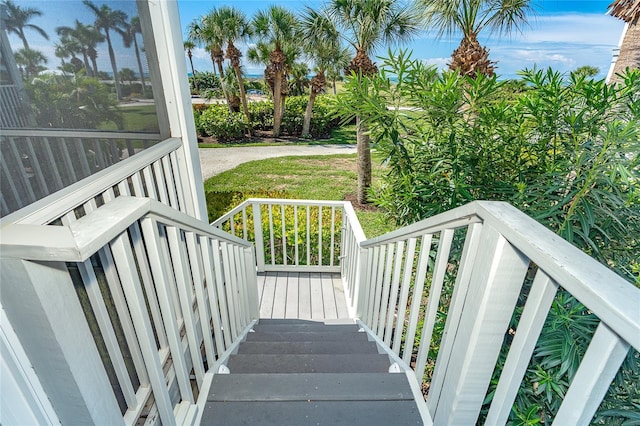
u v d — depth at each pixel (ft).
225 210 18.75
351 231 9.77
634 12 10.66
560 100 5.49
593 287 1.75
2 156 2.84
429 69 6.87
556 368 4.37
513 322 5.00
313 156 34.91
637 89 4.91
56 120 3.53
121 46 4.86
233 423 4.01
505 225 2.56
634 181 4.95
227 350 5.73
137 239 3.62
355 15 20.07
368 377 4.62
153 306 4.09
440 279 4.02
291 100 48.08
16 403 2.18
